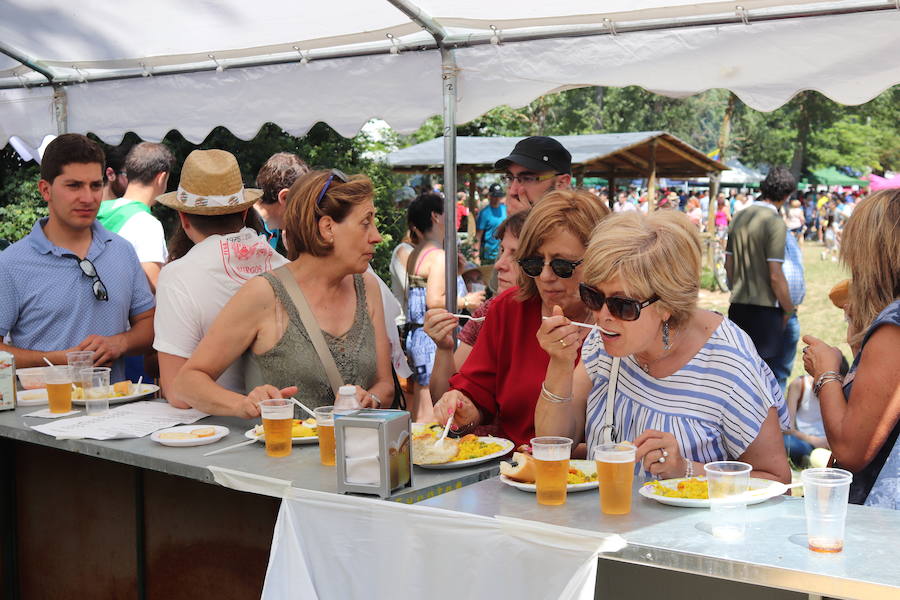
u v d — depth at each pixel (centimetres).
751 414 223
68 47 538
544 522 188
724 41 372
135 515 313
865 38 345
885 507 218
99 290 395
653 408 232
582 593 178
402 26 432
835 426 235
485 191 1800
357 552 212
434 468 241
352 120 471
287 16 440
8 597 361
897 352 219
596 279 214
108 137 578
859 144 3638
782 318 650
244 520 279
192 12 454
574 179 1170
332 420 240
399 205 1305
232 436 282
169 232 1091
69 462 338
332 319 307
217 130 1134
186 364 301
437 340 329
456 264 434
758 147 3753
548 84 412
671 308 215
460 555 195
